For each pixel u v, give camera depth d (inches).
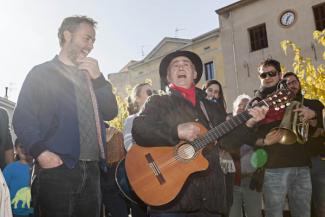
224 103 202.7
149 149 115.4
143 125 111.3
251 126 119.5
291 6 726.5
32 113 95.6
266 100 116.3
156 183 110.1
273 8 751.1
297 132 133.7
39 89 98.6
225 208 107.7
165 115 112.2
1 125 152.9
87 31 107.4
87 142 100.6
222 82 842.2
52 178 92.1
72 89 103.0
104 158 106.3
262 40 768.3
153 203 108.3
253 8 782.5
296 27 714.8
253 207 165.2
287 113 134.6
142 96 183.5
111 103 114.8
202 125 112.7
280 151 141.0
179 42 986.1
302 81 397.1
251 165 159.2
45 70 101.4
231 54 806.5
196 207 104.5
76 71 107.7
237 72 790.5
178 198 106.1
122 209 176.7
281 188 140.3
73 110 100.1
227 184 164.6
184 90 120.0
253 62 768.3
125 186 133.3
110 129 183.2
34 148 90.9
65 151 94.1
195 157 109.3
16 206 185.8
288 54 715.4
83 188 96.7
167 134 109.3
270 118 144.3
